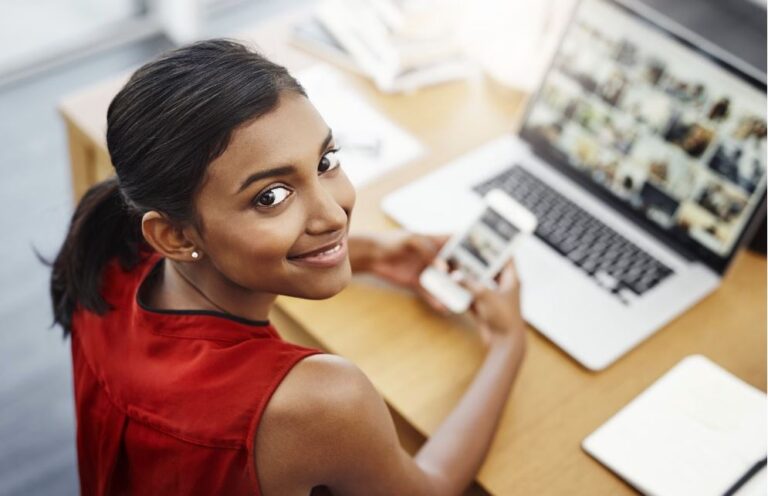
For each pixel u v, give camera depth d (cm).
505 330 120
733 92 129
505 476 109
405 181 146
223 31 302
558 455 112
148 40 299
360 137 152
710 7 146
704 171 133
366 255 130
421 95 163
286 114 77
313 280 84
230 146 75
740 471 108
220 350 87
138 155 77
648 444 111
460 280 125
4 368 209
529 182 147
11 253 231
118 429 92
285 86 77
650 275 134
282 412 83
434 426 114
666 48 135
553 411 117
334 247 83
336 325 125
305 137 78
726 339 128
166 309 91
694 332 129
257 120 76
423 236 129
